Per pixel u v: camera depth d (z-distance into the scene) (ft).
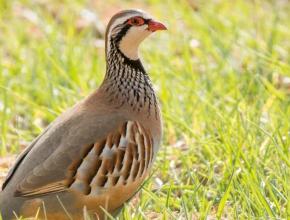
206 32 62.44
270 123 46.21
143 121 38.50
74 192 36.37
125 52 39.60
